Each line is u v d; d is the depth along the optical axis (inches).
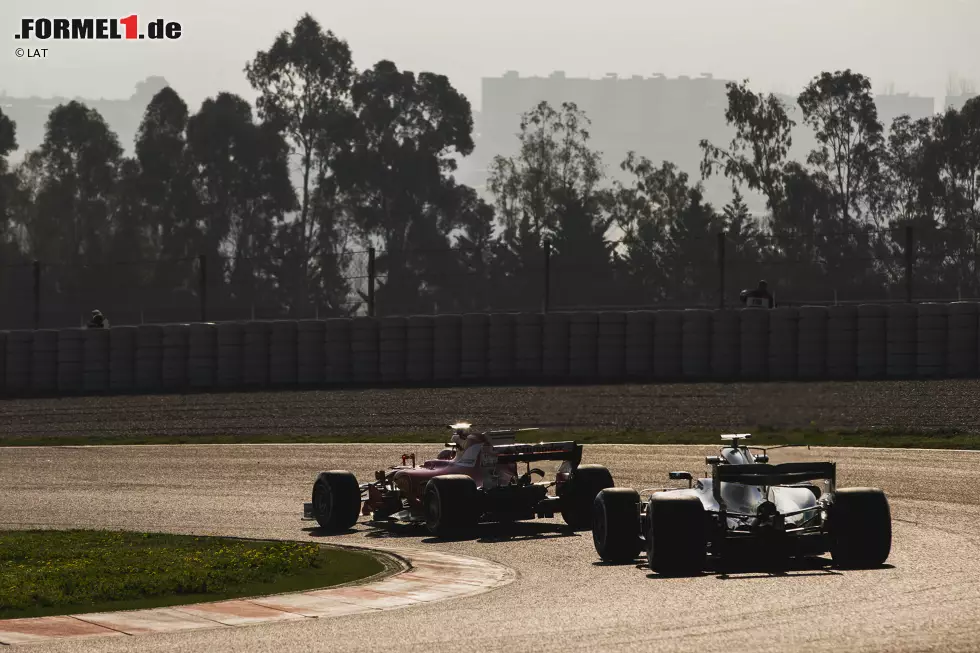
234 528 2701.8
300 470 3767.2
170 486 3533.5
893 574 1747.0
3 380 6688.0
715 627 1392.7
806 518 1900.8
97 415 5693.9
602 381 5743.1
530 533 2455.7
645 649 1291.8
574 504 2493.8
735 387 5231.3
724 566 1894.7
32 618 1594.5
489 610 1573.6
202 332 6486.2
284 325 6378.0
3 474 4003.4
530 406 5137.8
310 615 1581.0
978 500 2628.0
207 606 1665.8
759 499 1910.7
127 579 1854.1
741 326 5595.5
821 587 1646.2
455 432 2650.1
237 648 1364.4
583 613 1518.2
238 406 5708.7
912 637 1304.1
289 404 5659.5
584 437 4330.7
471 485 2416.3
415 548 2298.2
